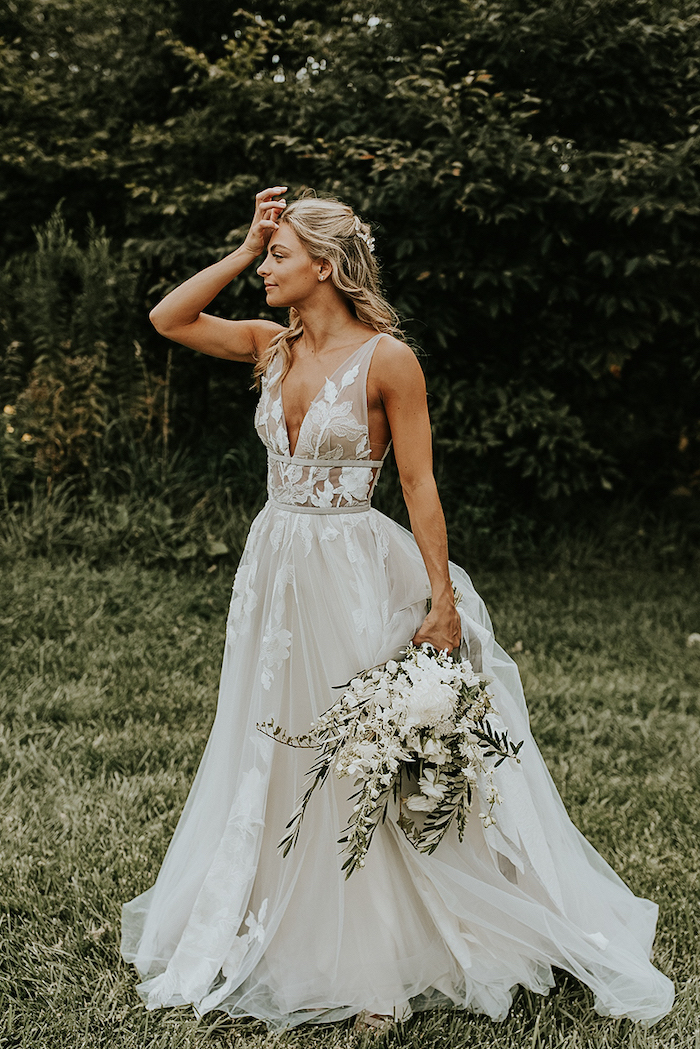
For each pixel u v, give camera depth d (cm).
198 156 634
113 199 682
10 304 639
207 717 375
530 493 668
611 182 541
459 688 194
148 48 660
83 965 231
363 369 201
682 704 420
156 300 638
